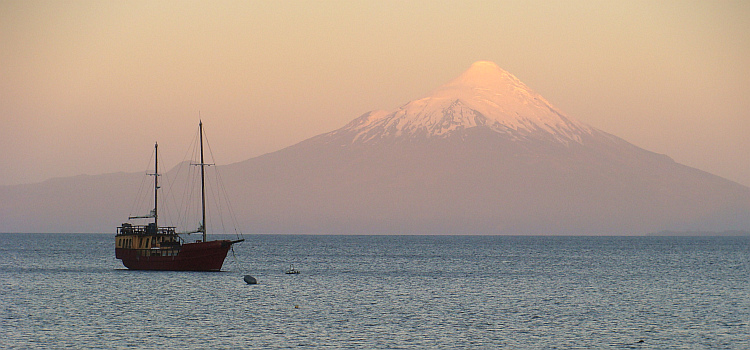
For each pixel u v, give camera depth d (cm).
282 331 12581
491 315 14325
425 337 12225
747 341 12081
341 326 13050
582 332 12700
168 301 15650
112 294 16638
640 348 11600
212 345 11519
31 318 13500
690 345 11800
